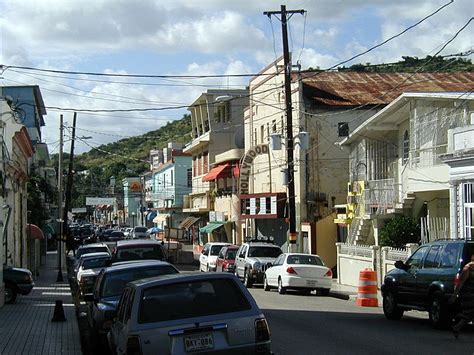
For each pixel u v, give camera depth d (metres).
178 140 138.00
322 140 42.06
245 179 48.72
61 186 44.28
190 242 77.38
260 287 33.94
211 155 65.75
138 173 134.50
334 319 19.36
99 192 133.88
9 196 33.72
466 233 25.02
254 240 36.94
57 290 33.19
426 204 31.38
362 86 44.66
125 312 9.05
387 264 28.78
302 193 41.91
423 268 17.69
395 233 31.02
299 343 14.50
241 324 8.62
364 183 35.25
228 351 8.49
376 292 24.05
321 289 28.94
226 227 60.19
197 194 70.38
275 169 46.97
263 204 45.84
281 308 22.84
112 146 151.88
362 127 33.97
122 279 14.42
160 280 8.95
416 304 17.81
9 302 25.62
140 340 8.41
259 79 50.62
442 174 27.95
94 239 71.44
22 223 40.81
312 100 42.03
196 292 8.86
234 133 65.69
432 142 28.94
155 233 79.81
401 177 32.50
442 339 14.89
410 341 14.58
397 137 33.84
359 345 14.06
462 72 47.25
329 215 40.66
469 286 15.02
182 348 8.41
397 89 43.56
